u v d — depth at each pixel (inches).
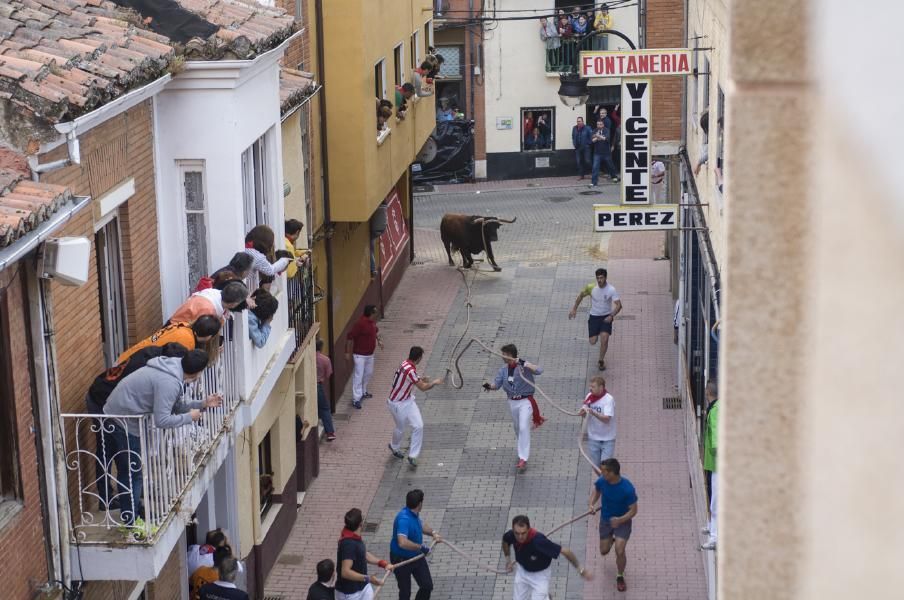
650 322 1251.2
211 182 608.1
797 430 96.5
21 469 416.5
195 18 596.7
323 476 924.6
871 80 74.2
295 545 817.5
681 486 882.1
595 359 1159.6
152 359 478.6
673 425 993.5
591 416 876.6
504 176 2014.0
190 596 617.3
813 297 90.3
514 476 914.1
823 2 81.1
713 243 748.0
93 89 456.8
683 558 778.2
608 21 1939.0
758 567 100.6
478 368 1152.8
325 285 1045.8
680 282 1062.4
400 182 1482.5
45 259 410.6
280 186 714.2
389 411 990.4
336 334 1089.4
